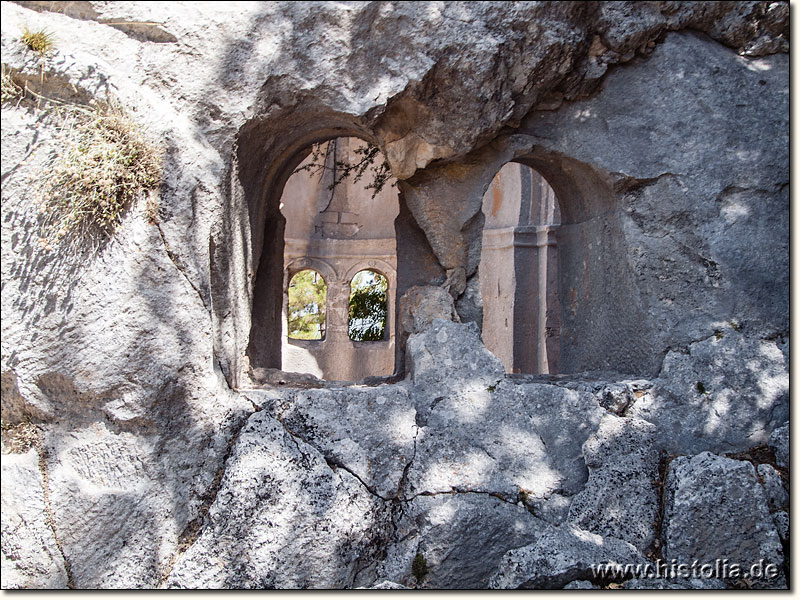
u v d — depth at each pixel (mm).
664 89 4598
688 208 4547
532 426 4164
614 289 4953
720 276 4520
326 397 3982
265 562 3643
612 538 3918
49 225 3586
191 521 3752
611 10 4305
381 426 3996
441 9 4062
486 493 3967
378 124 4438
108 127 3658
